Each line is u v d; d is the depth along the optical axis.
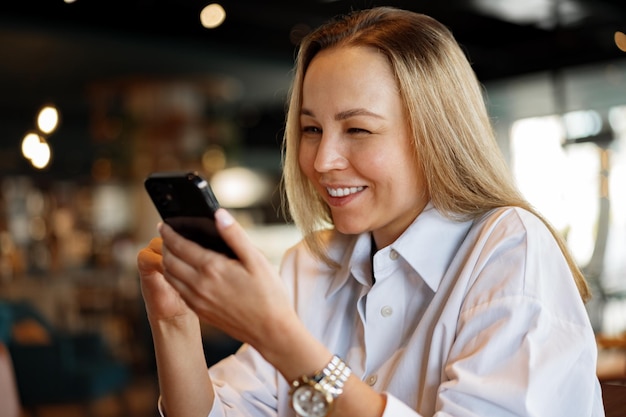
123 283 6.59
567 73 7.58
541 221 1.22
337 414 0.96
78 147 9.98
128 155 8.97
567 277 1.13
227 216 0.88
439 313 1.20
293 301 1.45
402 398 1.19
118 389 5.09
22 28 6.40
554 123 8.59
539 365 1.03
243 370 1.42
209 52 7.55
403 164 1.22
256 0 6.02
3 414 2.77
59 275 6.99
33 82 8.41
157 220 8.78
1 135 9.62
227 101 10.02
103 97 8.93
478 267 1.15
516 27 7.12
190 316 1.22
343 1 5.96
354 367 1.30
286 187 1.44
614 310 7.32
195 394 1.23
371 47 1.21
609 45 7.14
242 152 11.70
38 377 4.61
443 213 1.25
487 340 1.07
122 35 6.80
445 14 6.52
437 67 1.23
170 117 8.84
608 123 8.26
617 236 8.02
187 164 9.10
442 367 1.14
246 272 0.91
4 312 4.56
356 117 1.19
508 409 1.01
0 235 7.98
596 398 1.17
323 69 1.22
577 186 8.29
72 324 6.05
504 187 1.27
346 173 1.22
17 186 9.66
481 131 1.26
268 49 7.48
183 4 6.04
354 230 1.25
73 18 6.26
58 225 8.81
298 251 1.51
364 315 1.32
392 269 1.29
